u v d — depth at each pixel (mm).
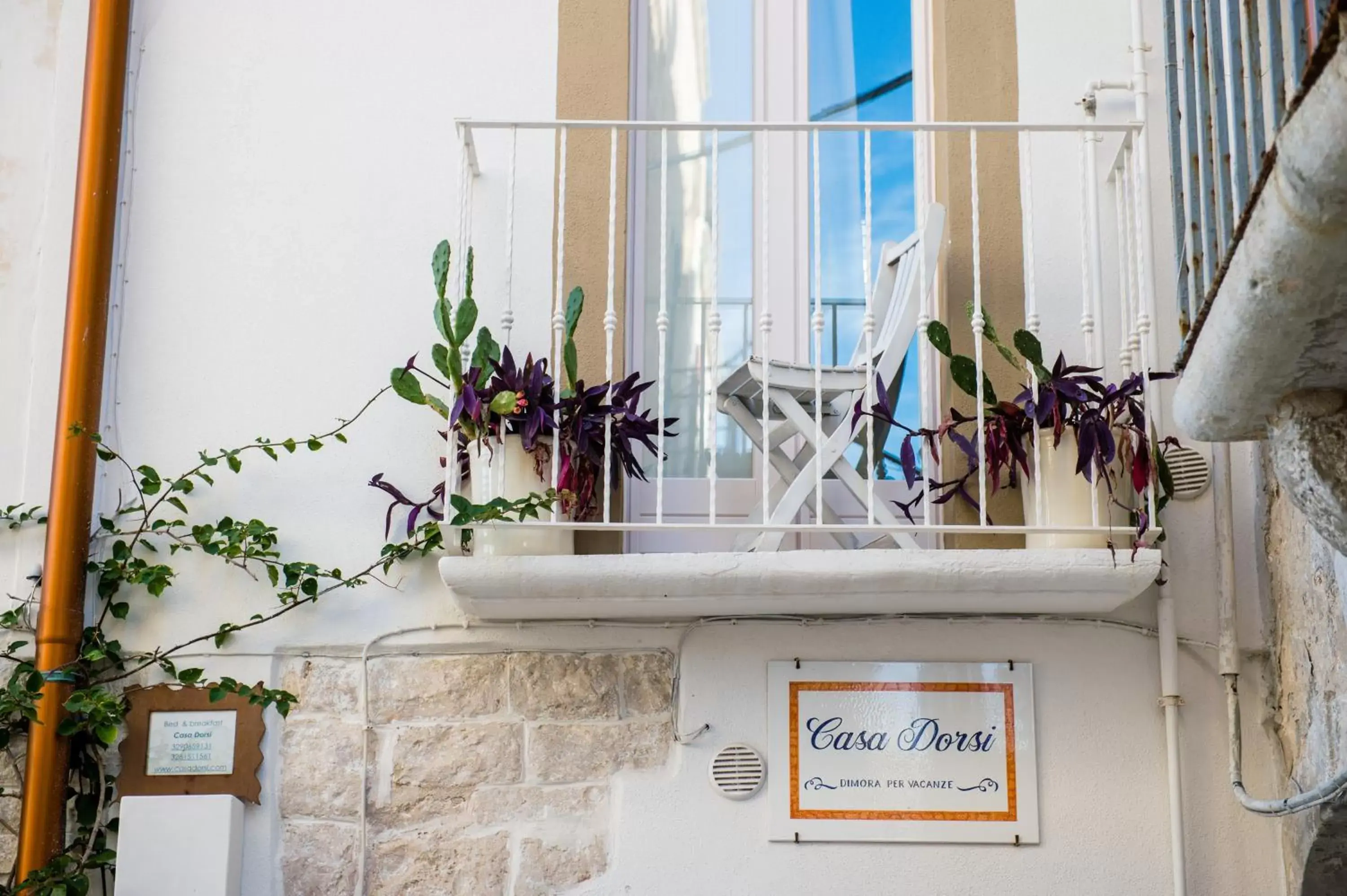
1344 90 2160
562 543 4059
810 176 4801
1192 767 4145
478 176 4555
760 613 4176
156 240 4496
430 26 4648
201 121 4582
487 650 4230
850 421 4152
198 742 4145
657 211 4762
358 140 4582
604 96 4574
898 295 4402
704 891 4078
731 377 4207
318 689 4203
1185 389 3072
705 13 4883
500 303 4480
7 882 4098
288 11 4652
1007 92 4570
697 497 4547
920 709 4168
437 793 4145
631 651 4219
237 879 4035
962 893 4070
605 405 4051
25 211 4551
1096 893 4074
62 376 4309
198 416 4391
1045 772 4141
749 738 4160
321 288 4484
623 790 4133
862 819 4105
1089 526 3965
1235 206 2828
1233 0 2887
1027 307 4105
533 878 4090
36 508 4320
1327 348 2771
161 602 4250
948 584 3928
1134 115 4551
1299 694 4016
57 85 4625
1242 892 4074
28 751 4066
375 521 4332
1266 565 4211
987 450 4105
